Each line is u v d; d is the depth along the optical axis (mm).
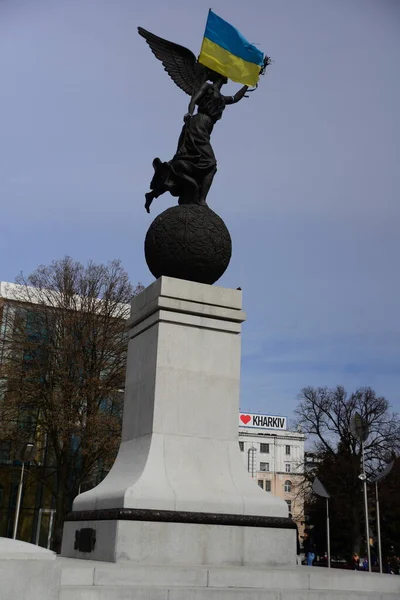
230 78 14680
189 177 13555
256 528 10586
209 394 11789
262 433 101750
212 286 12297
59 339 33844
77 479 33344
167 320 11820
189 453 11281
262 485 98875
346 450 49750
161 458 11016
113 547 9719
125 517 9797
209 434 11570
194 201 13570
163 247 12469
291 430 101312
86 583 8375
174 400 11508
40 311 34875
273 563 10555
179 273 12516
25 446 31094
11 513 41094
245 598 8617
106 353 34375
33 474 35344
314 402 51625
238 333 12328
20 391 32344
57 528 32562
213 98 14094
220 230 12750
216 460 11414
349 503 48562
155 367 11609
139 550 9719
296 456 102000
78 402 32656
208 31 14594
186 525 10109
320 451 51281
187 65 15141
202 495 10625
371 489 48500
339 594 9195
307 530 53469
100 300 35344
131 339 12984
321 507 50312
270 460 100875
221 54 14602
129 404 12453
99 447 32031
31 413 33781
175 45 15109
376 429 49250
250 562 10406
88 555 10531
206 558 10109
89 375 33188
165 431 11297
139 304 12859
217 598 8477
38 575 6086
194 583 8922
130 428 12203
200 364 11875
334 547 51375
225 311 12227
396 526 49281
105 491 11094
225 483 11180
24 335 34031
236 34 14773
